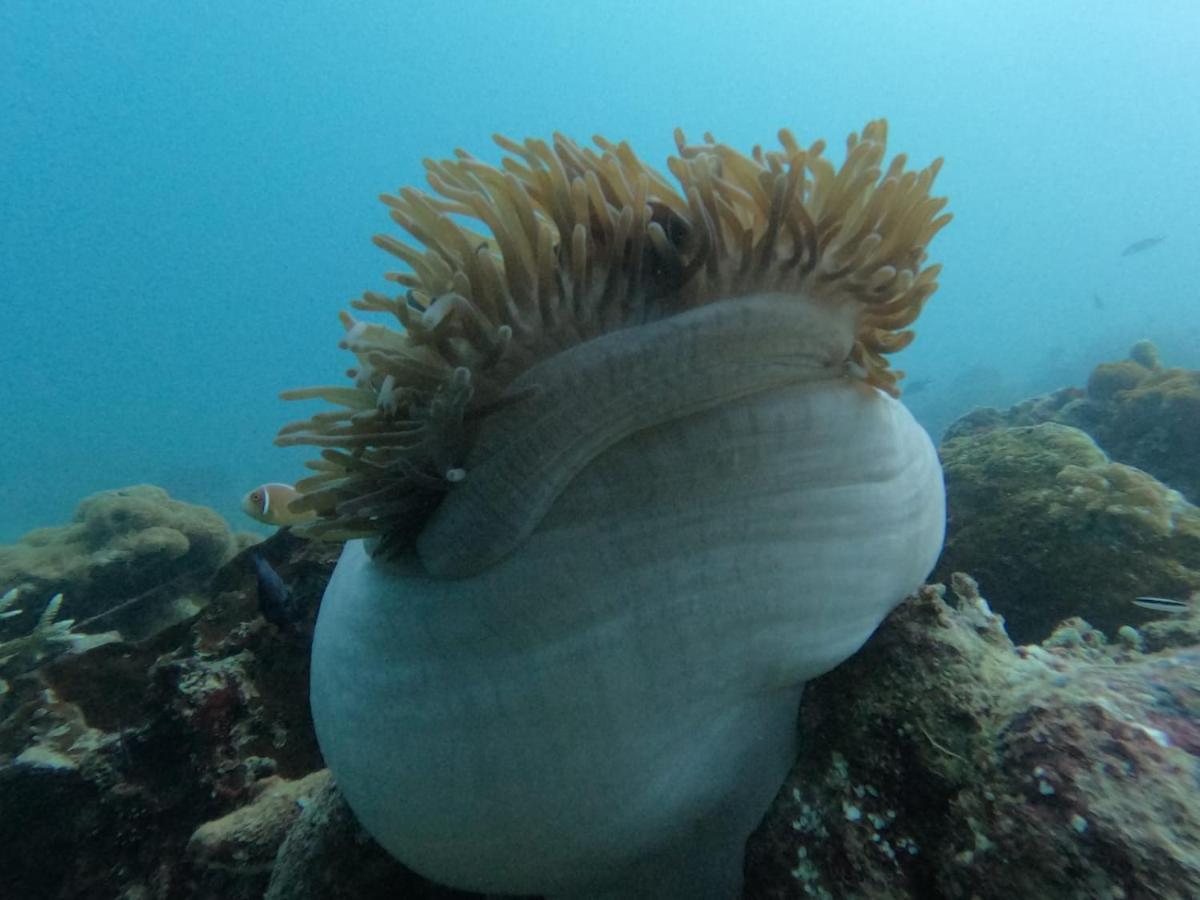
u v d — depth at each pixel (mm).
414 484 396
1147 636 623
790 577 390
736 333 356
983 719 387
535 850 402
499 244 367
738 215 399
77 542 1778
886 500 425
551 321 363
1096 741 345
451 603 388
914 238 423
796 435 392
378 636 415
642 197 363
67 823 739
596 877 434
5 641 1538
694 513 382
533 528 379
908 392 5340
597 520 379
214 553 1792
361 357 411
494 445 370
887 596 425
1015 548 829
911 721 403
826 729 427
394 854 459
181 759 767
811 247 375
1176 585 735
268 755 782
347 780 440
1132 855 305
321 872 564
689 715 390
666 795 398
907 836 384
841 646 407
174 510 1807
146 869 737
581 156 415
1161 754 337
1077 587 776
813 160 400
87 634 1540
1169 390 1599
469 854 410
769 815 422
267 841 659
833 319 395
